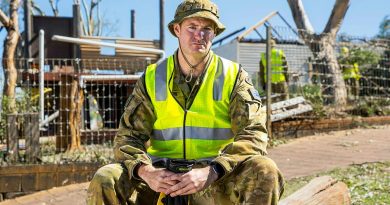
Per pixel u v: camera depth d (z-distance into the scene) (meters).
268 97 9.95
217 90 2.81
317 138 10.29
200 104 2.81
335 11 14.47
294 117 10.63
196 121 2.82
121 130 2.85
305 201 3.59
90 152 8.01
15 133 7.13
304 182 6.32
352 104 12.42
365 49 13.06
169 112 2.84
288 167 7.49
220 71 2.84
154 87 2.87
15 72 9.82
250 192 2.51
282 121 10.51
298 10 14.91
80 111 8.88
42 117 9.35
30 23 13.81
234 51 21.89
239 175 2.56
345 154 8.38
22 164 6.89
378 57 13.33
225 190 2.64
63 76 8.51
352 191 5.50
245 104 2.75
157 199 2.80
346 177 6.44
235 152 2.58
